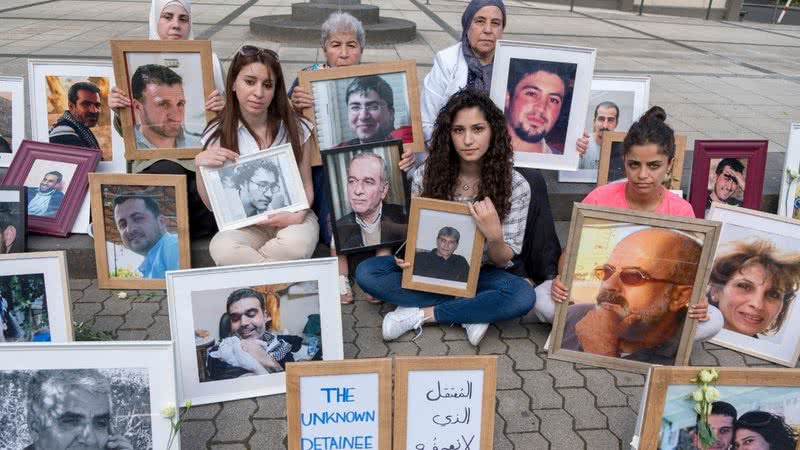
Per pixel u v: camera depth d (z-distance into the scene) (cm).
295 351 255
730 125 566
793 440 214
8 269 244
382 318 314
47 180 348
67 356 201
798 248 287
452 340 297
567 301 277
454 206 276
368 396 209
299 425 208
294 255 305
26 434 204
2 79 371
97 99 363
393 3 1398
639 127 275
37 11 1027
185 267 326
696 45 1095
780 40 1247
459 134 279
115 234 320
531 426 244
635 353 277
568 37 1103
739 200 379
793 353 288
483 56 358
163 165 331
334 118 331
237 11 1128
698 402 209
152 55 316
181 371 245
